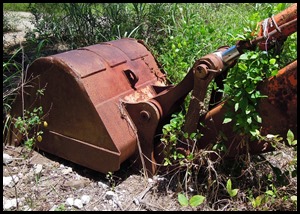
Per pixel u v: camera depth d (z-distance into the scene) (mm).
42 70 2971
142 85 3287
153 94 3301
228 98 2744
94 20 5582
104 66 3049
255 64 2574
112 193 2852
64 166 3166
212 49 4223
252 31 2648
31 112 3170
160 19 5543
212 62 2652
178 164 2947
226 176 2904
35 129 3201
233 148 2807
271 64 2570
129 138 2924
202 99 2754
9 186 2959
